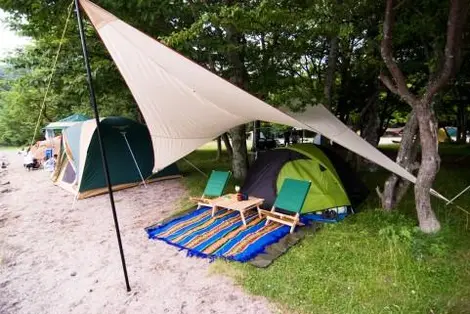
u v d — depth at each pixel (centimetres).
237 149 794
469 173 791
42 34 668
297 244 416
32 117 1805
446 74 351
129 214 592
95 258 420
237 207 487
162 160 608
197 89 394
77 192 715
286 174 539
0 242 491
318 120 498
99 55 699
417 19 422
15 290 354
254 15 411
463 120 1625
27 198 759
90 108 1353
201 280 348
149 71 369
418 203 405
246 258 376
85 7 293
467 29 402
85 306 320
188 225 503
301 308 289
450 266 331
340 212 515
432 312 270
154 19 514
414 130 458
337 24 423
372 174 810
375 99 853
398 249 366
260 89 595
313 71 856
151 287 343
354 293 302
